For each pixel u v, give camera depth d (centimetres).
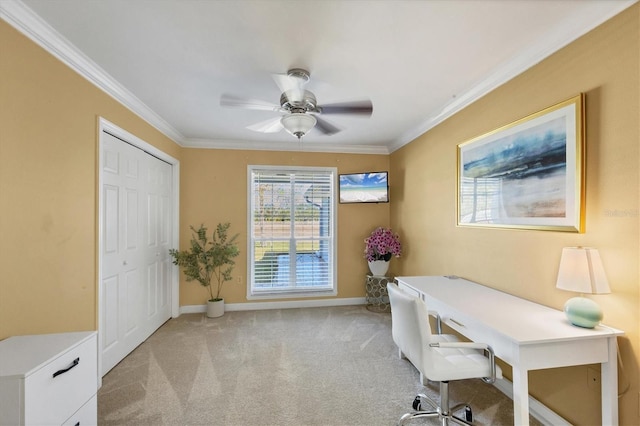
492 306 178
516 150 196
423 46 178
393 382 221
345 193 417
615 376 136
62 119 180
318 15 150
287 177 421
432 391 210
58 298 177
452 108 266
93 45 177
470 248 249
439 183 298
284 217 420
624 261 135
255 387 214
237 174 403
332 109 215
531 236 186
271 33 166
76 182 192
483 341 155
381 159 436
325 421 179
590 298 153
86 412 141
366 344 288
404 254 386
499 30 163
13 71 147
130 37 169
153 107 275
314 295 418
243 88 235
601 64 144
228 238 399
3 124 143
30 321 157
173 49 181
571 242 160
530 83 186
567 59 161
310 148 419
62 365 126
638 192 130
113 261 244
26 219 155
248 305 402
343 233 428
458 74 213
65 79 182
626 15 134
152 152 307
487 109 227
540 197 177
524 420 130
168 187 361
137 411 187
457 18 153
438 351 175
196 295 389
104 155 231
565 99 162
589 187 150
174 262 359
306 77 209
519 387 131
